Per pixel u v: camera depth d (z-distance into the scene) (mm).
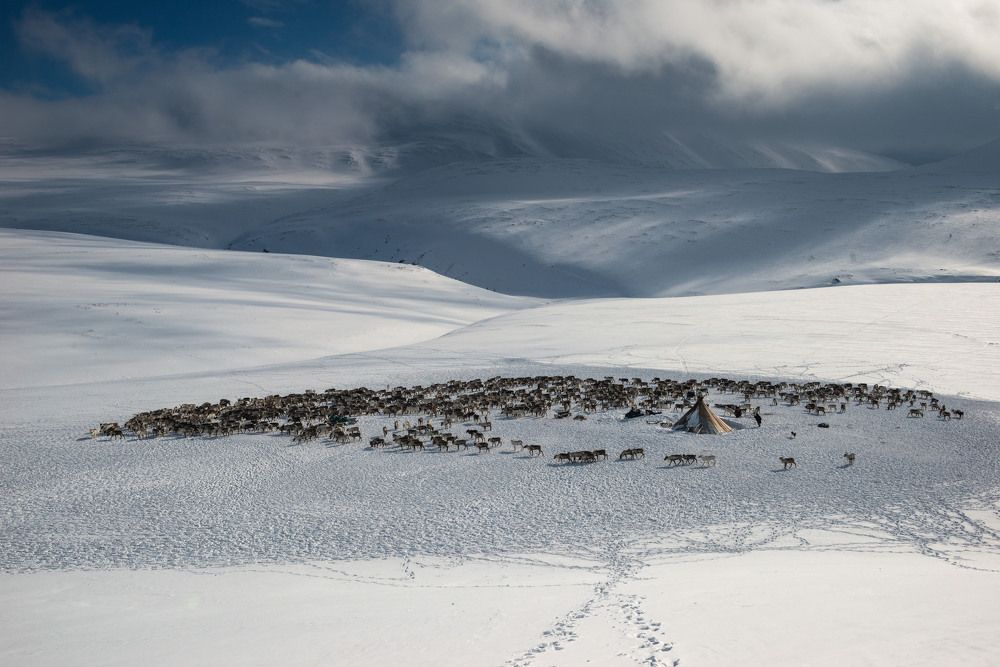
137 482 39469
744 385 61094
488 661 15000
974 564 25234
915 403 56594
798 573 22578
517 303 153500
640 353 82750
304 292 129375
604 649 15250
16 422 54219
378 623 18500
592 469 40781
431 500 36000
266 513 34406
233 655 16234
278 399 59812
